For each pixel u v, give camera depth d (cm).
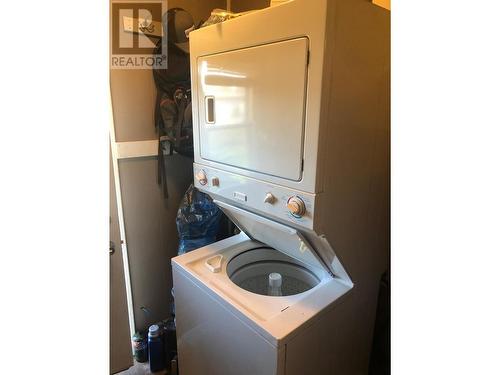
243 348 156
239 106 153
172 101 258
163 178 280
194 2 265
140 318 297
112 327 256
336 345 173
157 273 297
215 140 173
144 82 253
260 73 139
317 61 117
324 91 120
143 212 278
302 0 117
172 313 294
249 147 152
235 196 167
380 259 190
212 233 267
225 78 158
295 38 122
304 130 127
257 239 228
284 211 142
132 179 266
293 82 126
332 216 142
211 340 181
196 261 201
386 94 154
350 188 148
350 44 126
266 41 133
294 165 133
